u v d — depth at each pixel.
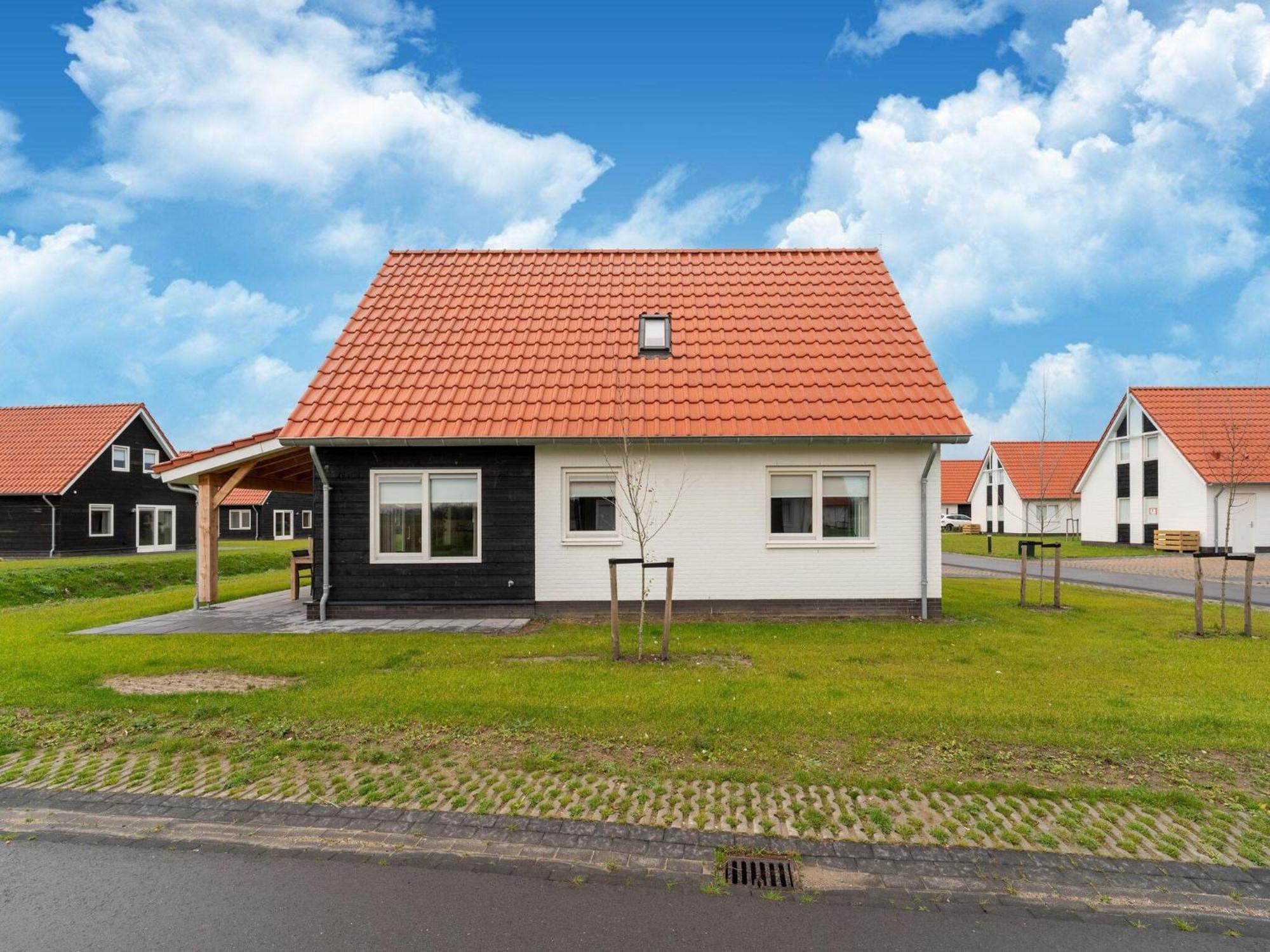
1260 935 3.51
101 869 4.13
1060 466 54.47
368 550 12.44
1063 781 5.16
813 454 12.35
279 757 5.76
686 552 12.39
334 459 12.48
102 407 37.03
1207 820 4.63
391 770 5.47
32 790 5.23
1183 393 34.62
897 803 4.86
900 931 3.53
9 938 3.45
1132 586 18.41
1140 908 3.74
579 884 3.95
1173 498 33.06
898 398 12.42
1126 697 7.09
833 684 7.58
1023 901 3.79
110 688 7.64
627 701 6.88
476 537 12.52
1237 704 6.82
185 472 13.02
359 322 14.42
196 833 4.57
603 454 12.40
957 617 12.26
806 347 13.57
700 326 14.17
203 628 11.41
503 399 12.63
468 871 4.09
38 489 32.16
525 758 5.58
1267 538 30.66
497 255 16.62
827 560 12.38
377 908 3.72
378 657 9.00
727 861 4.18
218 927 3.55
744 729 6.11
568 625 11.51
